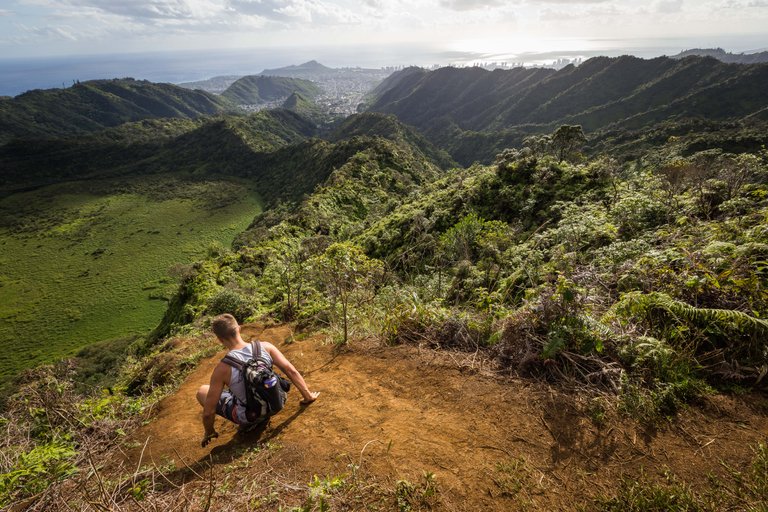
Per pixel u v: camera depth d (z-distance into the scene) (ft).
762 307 9.38
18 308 195.72
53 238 291.58
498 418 8.25
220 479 7.55
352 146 312.71
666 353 8.43
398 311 13.47
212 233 292.81
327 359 12.86
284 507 6.58
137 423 11.62
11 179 444.55
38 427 10.38
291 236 120.67
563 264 15.60
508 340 10.26
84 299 201.67
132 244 274.98
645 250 15.10
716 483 6.23
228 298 34.55
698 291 10.24
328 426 8.84
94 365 112.06
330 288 18.47
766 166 25.91
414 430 8.25
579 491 6.44
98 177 453.99
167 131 642.22
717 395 7.99
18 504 7.56
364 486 6.84
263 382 8.85
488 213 64.95
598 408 8.02
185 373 17.84
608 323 9.99
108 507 6.70
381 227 88.28
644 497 6.12
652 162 121.19
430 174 248.52
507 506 6.29
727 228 14.43
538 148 117.08
